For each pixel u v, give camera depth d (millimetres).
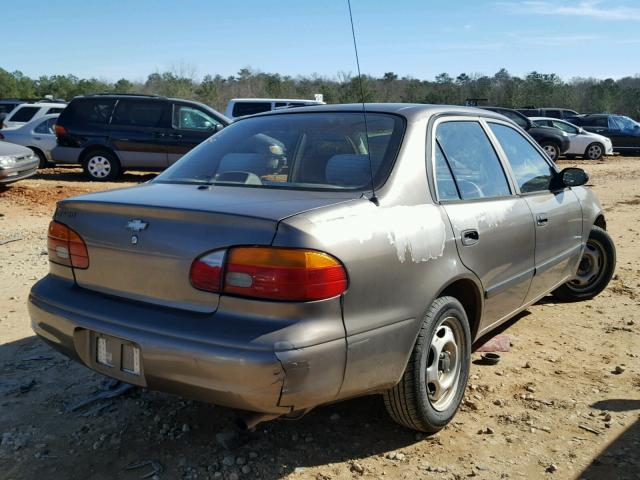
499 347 4477
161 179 3551
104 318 2787
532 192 4383
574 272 5160
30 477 2898
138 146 14133
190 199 2904
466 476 2945
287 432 3287
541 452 3156
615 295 5832
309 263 2500
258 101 19453
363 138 3369
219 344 2482
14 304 5320
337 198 2895
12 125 17172
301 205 2742
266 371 2422
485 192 3807
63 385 3799
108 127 14141
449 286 3443
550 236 4453
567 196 4887
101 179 14297
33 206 10812
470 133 3916
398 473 2957
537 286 4406
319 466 2998
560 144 21812
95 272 2949
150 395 3678
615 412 3572
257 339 2453
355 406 3582
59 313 2953
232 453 3086
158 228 2725
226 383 2480
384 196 2992
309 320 2508
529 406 3635
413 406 3062
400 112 3541
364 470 2973
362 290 2689
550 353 4438
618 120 26844
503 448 3189
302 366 2471
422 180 3238
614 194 13586
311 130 3533
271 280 2486
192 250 2623
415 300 2955
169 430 3293
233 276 2535
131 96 14266
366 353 2717
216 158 3598
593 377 4039
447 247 3199
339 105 3809
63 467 2977
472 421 3453
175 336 2568
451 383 3369
